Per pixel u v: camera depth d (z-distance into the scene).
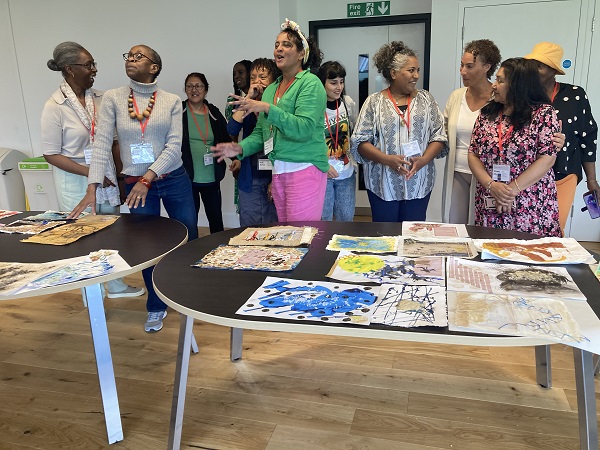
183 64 4.75
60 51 2.66
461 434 1.80
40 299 3.26
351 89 5.32
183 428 1.88
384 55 2.81
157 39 4.73
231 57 4.61
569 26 4.03
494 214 2.42
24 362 2.44
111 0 4.73
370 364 2.33
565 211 2.62
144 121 2.45
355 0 4.97
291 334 2.66
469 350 2.44
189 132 3.75
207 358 2.42
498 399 2.02
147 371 2.31
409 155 2.78
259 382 2.19
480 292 1.29
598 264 1.46
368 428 1.85
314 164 2.39
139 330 2.75
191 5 4.58
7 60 5.07
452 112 2.97
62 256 1.72
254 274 1.48
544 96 2.21
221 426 1.89
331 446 1.76
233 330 2.33
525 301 1.23
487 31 4.23
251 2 4.44
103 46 4.86
